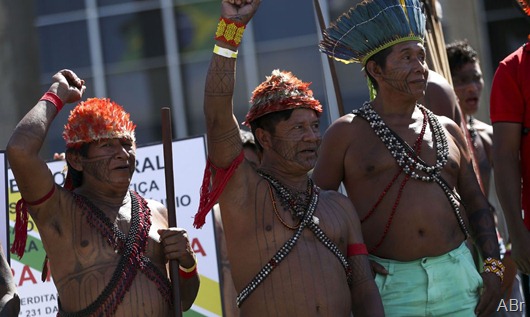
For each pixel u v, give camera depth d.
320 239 9.91
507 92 11.60
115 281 9.58
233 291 14.23
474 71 15.50
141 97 27.44
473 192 11.23
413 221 10.62
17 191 13.01
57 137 25.22
